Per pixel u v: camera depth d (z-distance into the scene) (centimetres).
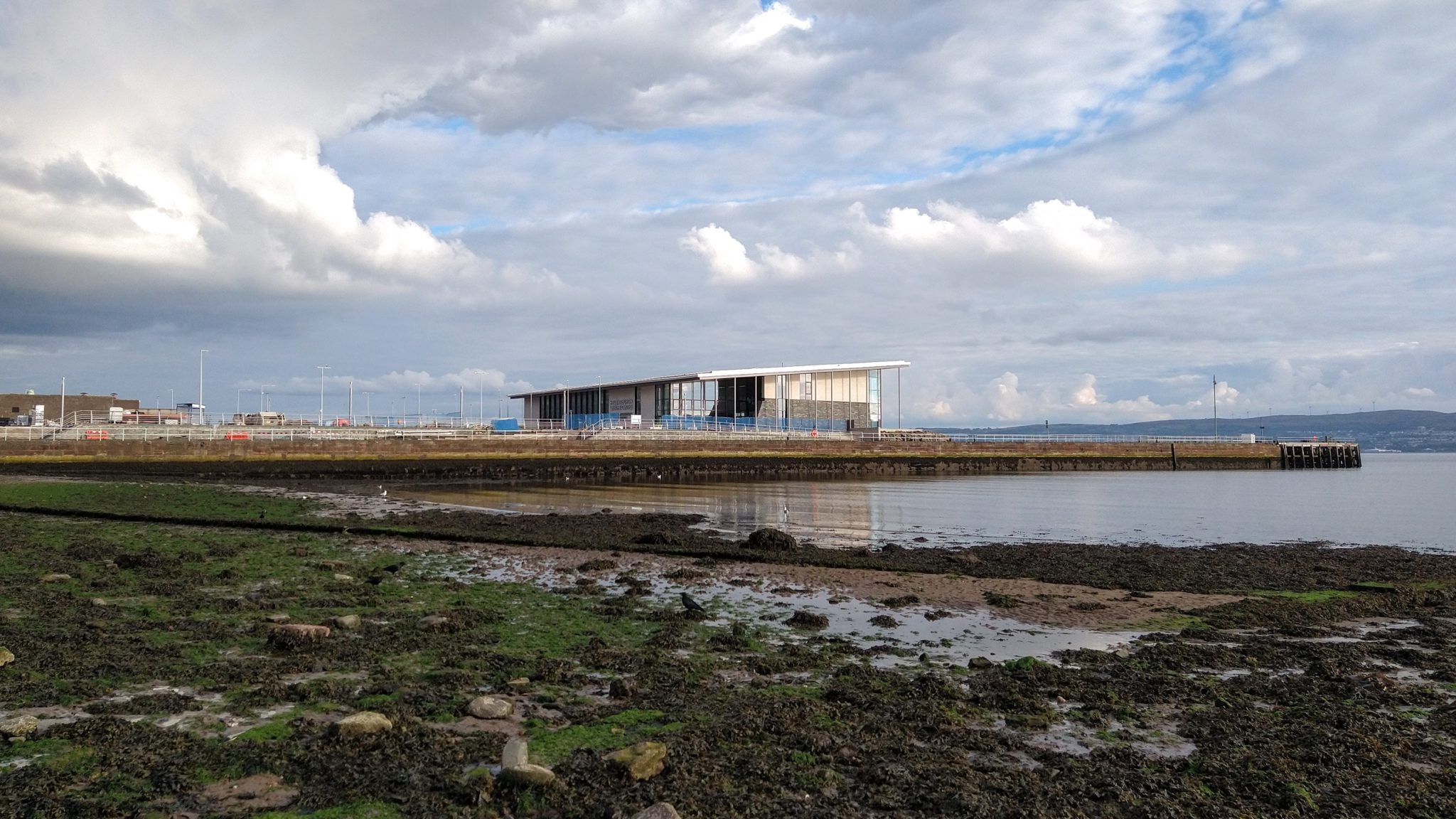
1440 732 1049
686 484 6631
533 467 7100
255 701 1031
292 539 2597
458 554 2419
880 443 8831
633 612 1655
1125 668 1343
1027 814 784
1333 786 873
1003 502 5147
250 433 6831
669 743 919
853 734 982
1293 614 1800
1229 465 10681
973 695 1156
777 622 1641
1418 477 9231
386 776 820
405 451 6700
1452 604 1920
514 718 1005
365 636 1376
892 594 1977
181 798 769
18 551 2138
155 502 3562
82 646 1245
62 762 825
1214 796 846
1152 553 2852
